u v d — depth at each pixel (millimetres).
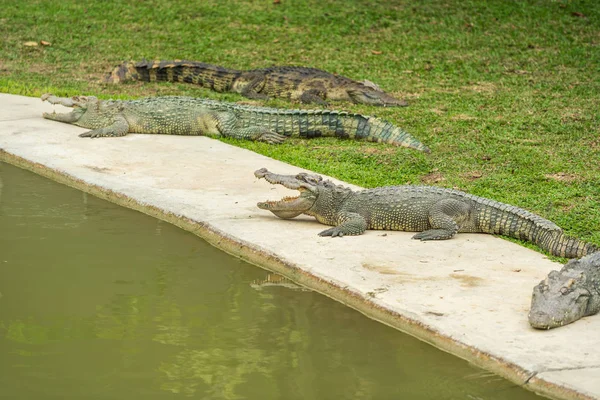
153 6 20375
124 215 8945
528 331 6008
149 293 7027
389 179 10125
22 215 8844
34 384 5539
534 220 7996
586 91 14617
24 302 6801
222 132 12008
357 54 17609
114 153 10938
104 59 17234
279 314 6629
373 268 7227
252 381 5605
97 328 6363
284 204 8430
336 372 5715
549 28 18578
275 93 15086
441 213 8156
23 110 13055
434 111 13602
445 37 18391
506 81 15500
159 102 12195
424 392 5445
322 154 11180
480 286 6836
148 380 5609
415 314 6270
